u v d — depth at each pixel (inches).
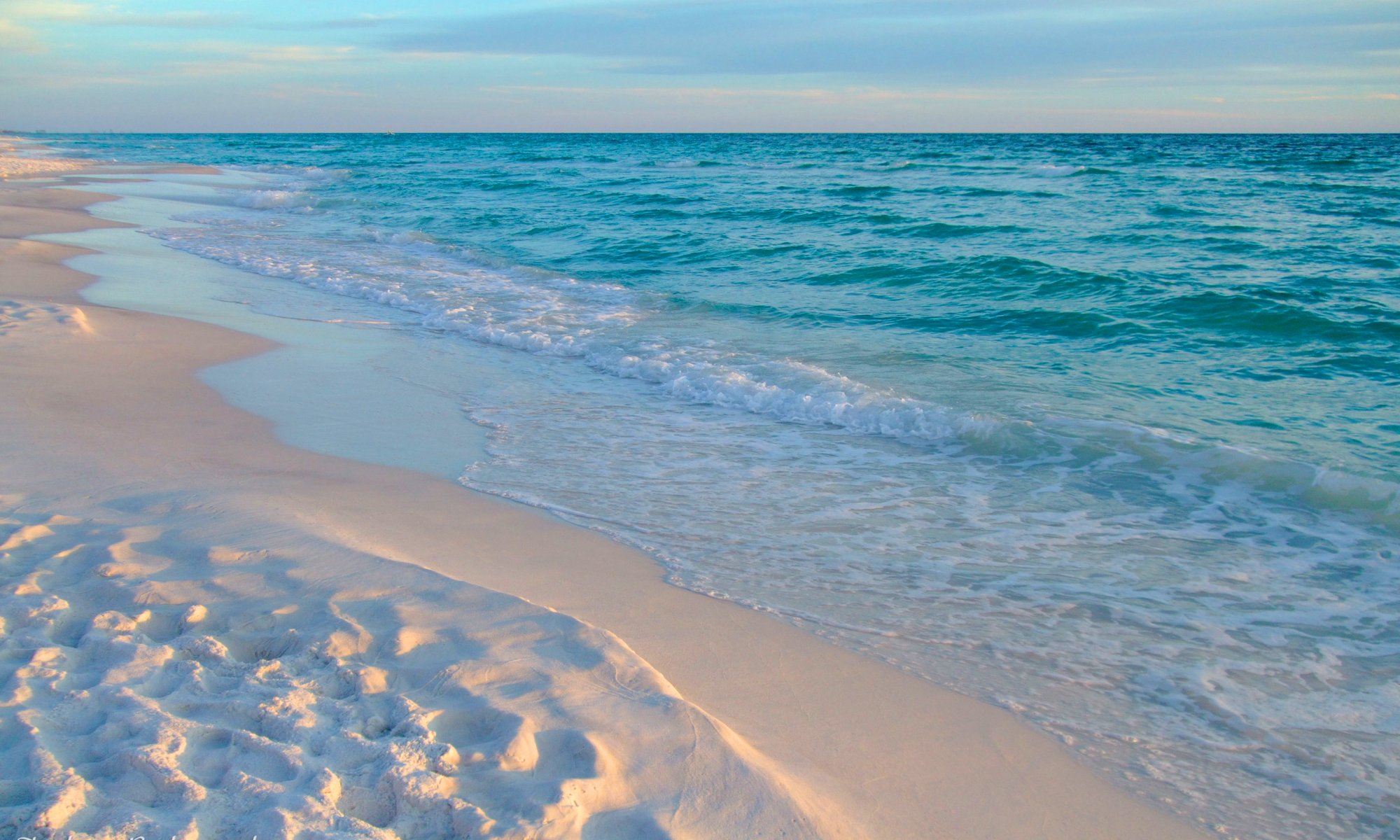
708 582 159.5
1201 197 971.3
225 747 92.6
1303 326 367.2
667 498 201.5
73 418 233.1
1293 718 122.5
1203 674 132.9
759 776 95.5
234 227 745.6
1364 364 315.6
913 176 1414.9
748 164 1882.4
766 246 638.5
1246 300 401.1
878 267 540.1
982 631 144.4
